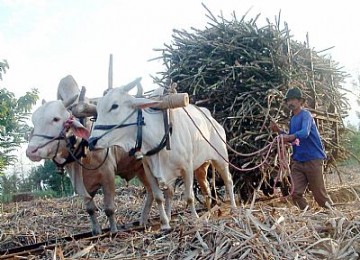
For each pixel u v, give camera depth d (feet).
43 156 19.20
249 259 12.98
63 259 14.74
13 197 52.60
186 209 27.14
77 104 20.53
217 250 13.61
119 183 51.29
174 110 19.66
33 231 24.00
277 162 23.71
